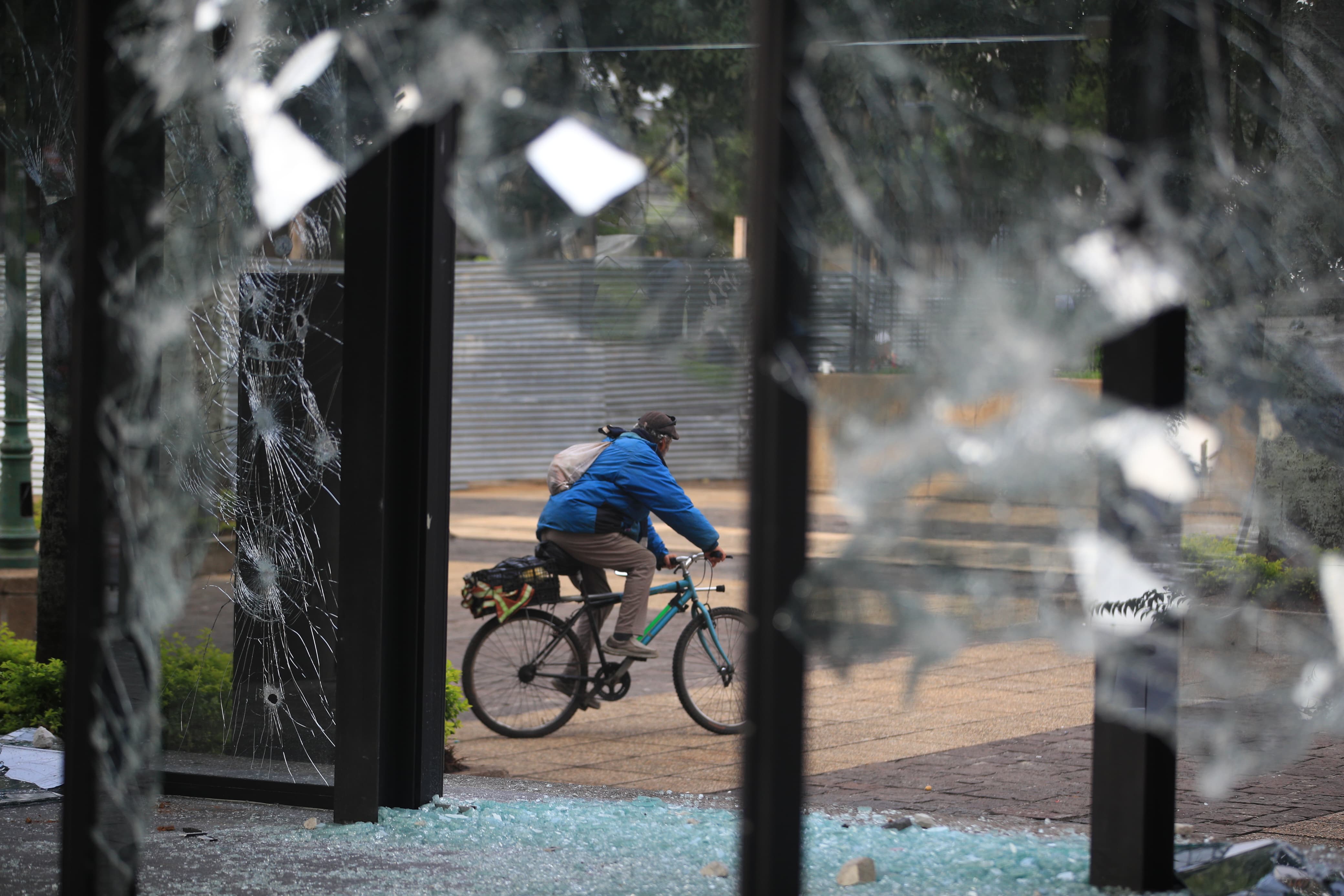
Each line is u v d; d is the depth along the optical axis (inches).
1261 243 709.9
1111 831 585.0
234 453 791.1
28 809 746.8
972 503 456.8
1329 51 764.0
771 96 376.8
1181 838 679.7
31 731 915.4
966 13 641.6
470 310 3080.7
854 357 441.1
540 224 669.9
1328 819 741.9
